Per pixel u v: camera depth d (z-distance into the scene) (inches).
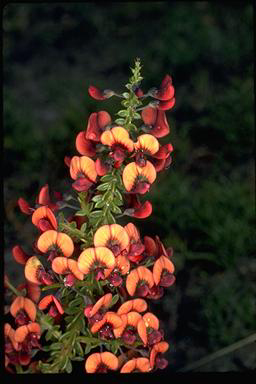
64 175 212.8
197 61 264.7
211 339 159.2
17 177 212.2
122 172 83.4
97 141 84.0
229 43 271.0
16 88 261.9
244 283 173.2
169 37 278.1
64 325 92.0
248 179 210.7
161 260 84.7
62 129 221.9
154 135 84.5
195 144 224.8
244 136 222.1
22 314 83.7
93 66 279.4
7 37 296.0
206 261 179.2
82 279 81.2
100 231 81.0
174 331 164.1
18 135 220.7
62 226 83.4
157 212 185.6
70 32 303.9
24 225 197.8
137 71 82.8
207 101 242.5
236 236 177.5
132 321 83.0
